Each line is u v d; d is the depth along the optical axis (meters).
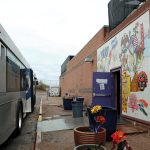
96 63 19.42
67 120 14.33
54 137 9.72
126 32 12.98
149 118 10.33
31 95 18.58
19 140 9.88
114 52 14.89
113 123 8.62
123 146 4.40
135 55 11.84
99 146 5.42
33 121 15.12
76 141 6.84
